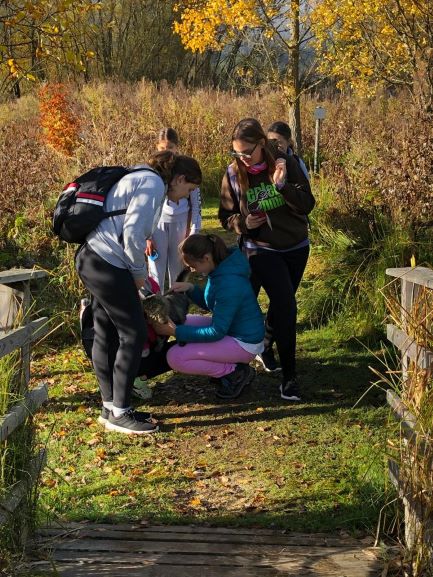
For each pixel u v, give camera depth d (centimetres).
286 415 561
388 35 1318
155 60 3825
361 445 505
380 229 784
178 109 1766
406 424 342
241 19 1306
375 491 420
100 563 345
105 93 1972
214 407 579
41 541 365
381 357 666
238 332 573
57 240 809
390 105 1680
